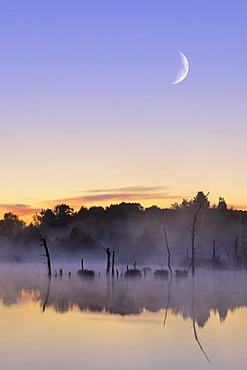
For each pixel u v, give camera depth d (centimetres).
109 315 3978
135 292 6128
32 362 2408
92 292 6125
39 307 4506
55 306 4594
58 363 2394
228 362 2447
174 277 9350
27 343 2823
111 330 3269
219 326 3484
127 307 4519
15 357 2497
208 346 2809
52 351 2633
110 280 8581
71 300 5156
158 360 2477
